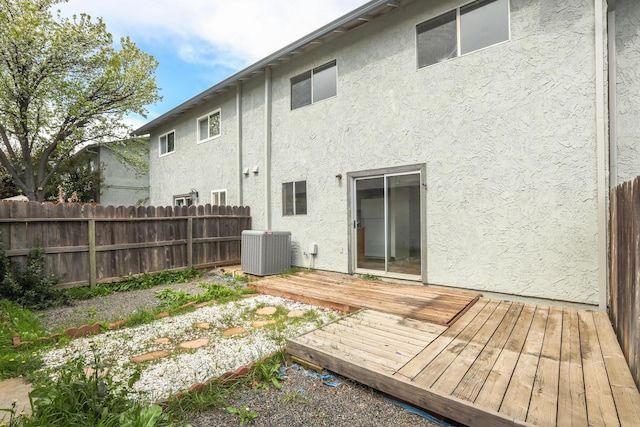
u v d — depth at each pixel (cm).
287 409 265
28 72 1427
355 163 729
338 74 759
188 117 1274
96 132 1689
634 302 265
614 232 396
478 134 559
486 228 551
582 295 468
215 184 1142
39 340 389
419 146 629
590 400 234
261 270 767
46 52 1418
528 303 507
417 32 637
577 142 472
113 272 721
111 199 2003
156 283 753
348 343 346
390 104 670
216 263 910
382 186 687
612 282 413
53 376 305
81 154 2048
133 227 759
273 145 921
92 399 225
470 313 452
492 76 545
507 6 533
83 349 377
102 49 1553
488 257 548
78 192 1886
